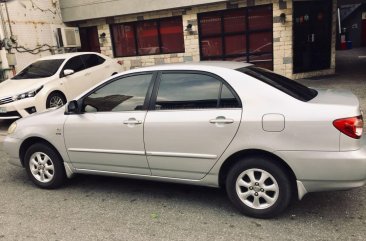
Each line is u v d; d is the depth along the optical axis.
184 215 3.92
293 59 12.15
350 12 28.62
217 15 12.69
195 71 3.94
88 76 10.14
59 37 14.03
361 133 3.37
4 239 3.62
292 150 3.41
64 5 14.64
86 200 4.46
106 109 4.38
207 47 13.16
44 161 4.83
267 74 4.04
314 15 12.35
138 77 4.25
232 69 3.85
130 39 14.50
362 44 28.33
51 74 9.24
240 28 12.51
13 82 9.08
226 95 3.73
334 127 3.29
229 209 3.99
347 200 4.04
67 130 4.54
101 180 5.12
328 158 3.31
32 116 4.98
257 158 3.61
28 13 13.20
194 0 12.42
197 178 3.93
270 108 3.51
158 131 3.97
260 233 3.46
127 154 4.21
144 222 3.81
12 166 5.99
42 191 4.84
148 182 4.93
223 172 3.90
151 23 13.91
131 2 13.45
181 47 13.68
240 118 3.58
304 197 4.15
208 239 3.41
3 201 4.57
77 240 3.52
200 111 3.80
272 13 11.86
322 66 12.92
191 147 3.83
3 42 12.27
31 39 13.34
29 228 3.82
